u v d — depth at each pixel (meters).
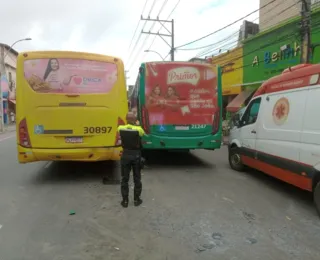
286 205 6.21
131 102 14.34
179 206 6.05
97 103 7.64
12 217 5.42
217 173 9.19
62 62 7.52
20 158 7.52
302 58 12.29
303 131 6.20
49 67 7.48
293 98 6.63
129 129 6.09
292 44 15.71
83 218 5.38
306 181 6.07
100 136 7.69
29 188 7.38
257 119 8.16
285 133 6.80
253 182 8.07
